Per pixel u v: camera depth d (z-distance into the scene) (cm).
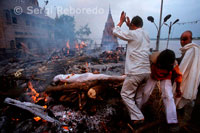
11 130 174
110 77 268
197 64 188
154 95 290
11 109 209
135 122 182
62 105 252
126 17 205
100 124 193
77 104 244
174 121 178
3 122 183
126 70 184
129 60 181
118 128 183
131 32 173
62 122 194
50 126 183
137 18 186
